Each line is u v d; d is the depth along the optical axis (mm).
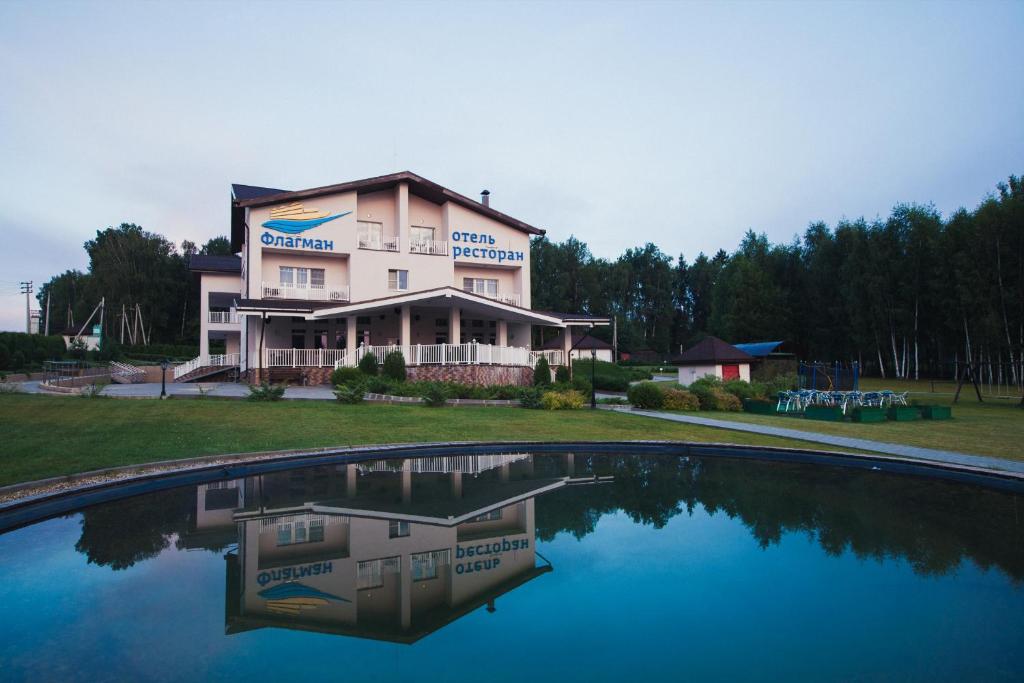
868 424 17547
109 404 15906
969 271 34781
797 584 5055
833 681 3377
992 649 3777
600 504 8188
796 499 8484
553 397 20828
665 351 89375
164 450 10672
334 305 27781
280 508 7910
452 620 4352
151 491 8930
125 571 5434
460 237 33062
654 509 7875
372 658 3719
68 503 7773
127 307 62688
